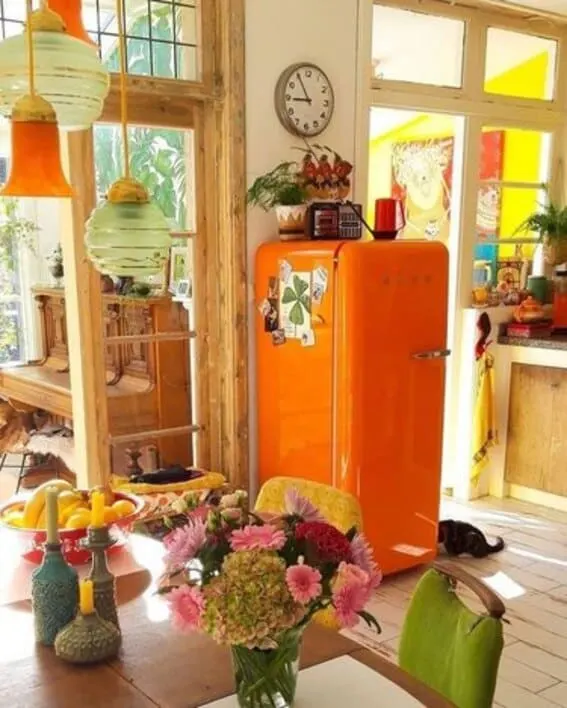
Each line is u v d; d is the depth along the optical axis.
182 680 1.43
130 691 1.40
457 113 4.38
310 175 3.42
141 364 3.57
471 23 4.34
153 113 3.29
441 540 3.86
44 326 4.54
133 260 1.80
